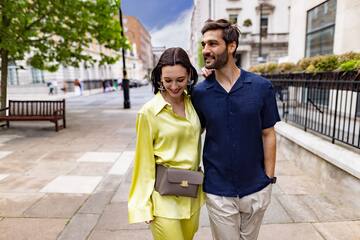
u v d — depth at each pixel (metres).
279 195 3.85
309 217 3.27
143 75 85.75
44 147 6.73
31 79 31.12
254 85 1.68
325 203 3.61
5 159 5.76
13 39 8.42
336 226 3.08
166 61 1.60
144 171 1.78
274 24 35.22
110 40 11.30
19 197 3.93
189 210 1.77
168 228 1.73
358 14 7.93
